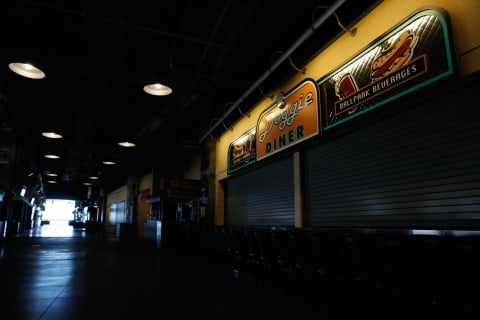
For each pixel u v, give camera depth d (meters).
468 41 3.35
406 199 3.98
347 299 4.07
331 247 4.01
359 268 3.64
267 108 7.14
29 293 4.51
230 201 9.22
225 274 6.25
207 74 8.38
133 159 20.14
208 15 6.27
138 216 19.25
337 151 5.26
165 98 10.62
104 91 8.97
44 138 16.05
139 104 11.92
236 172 8.54
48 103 12.30
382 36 4.28
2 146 14.40
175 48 7.17
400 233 3.52
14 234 18.55
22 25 7.18
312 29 4.93
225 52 7.27
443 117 3.64
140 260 8.39
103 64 7.47
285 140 6.33
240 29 6.44
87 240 16.45
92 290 4.75
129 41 7.55
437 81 3.51
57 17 6.92
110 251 10.84
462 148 3.42
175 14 6.69
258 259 5.87
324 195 5.48
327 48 5.54
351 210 4.86
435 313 2.92
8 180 15.06
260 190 7.56
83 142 14.53
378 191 4.41
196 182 12.45
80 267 7.02
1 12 6.78
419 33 3.80
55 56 7.43
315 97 5.52
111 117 13.34
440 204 3.57
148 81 8.47
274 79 7.42
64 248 11.56
